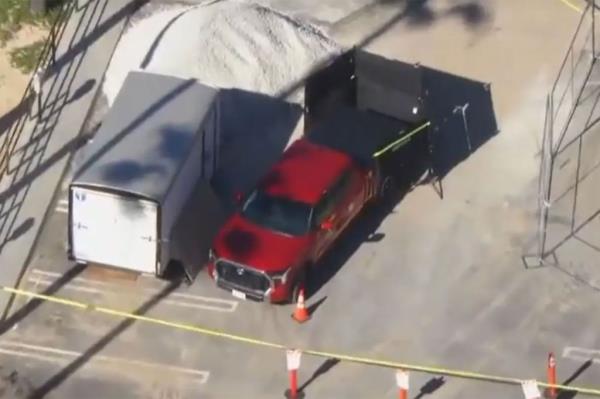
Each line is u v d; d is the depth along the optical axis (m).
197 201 104.88
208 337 98.38
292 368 93.00
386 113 113.81
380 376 95.56
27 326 98.50
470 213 109.19
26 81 119.31
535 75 122.44
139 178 98.50
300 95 118.38
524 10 129.62
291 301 100.81
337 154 105.44
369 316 100.25
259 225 101.19
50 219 107.00
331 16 127.81
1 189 109.06
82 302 100.44
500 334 99.12
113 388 94.19
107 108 116.88
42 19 125.31
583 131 116.94
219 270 99.94
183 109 105.69
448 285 103.00
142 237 98.75
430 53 124.38
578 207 110.00
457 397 94.19
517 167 113.44
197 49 118.25
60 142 113.44
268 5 128.62
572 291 102.69
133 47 121.12
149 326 98.94
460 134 116.44
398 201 110.00
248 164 112.19
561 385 94.88
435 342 98.38
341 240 106.06
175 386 94.50
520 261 105.19
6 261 103.19
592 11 125.75
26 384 94.12
